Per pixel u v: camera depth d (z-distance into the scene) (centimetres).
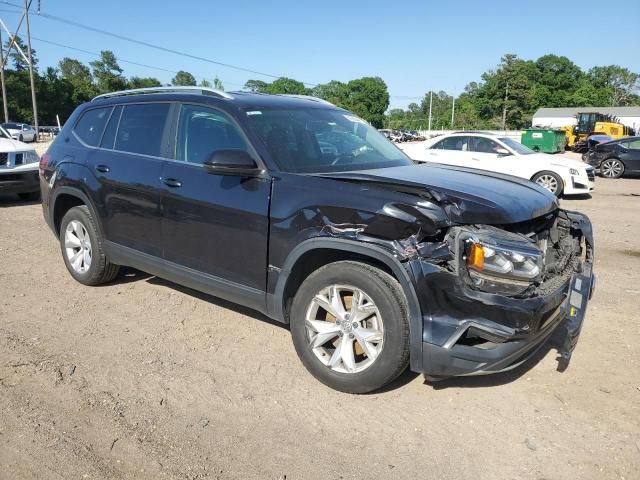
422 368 310
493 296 292
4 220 865
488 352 296
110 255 491
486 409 331
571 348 333
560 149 3459
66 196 537
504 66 8631
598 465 281
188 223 406
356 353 351
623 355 400
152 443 295
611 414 325
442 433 308
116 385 353
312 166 379
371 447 295
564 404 336
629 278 583
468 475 274
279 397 342
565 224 397
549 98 10588
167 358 391
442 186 334
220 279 395
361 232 316
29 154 1015
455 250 294
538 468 279
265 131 390
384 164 418
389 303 312
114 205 470
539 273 303
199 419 318
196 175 403
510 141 1307
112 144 489
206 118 416
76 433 302
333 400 339
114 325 446
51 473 269
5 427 305
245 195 369
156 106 458
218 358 392
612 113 7950
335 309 340
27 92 7212
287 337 429
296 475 272
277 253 354
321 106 473
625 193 1362
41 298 504
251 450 291
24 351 396
